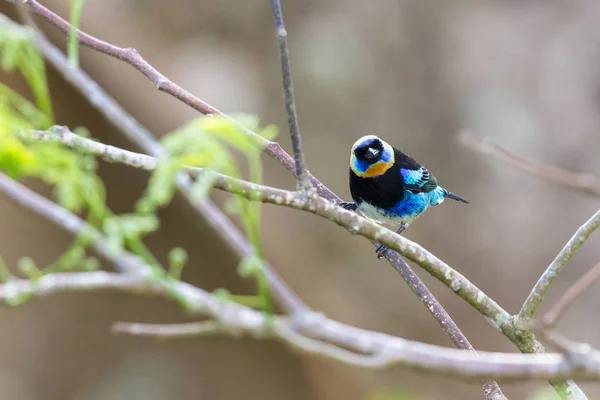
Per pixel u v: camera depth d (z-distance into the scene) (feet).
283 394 48.83
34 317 46.24
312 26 50.08
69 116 41.34
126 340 47.88
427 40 50.21
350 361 8.13
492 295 50.29
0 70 35.70
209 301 8.38
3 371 45.32
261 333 8.21
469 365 8.17
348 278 50.57
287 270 48.42
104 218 8.84
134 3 46.39
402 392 20.36
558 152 49.90
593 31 50.72
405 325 50.57
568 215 50.39
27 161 8.33
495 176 50.47
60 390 46.57
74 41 10.41
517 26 50.72
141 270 8.57
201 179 8.25
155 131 44.52
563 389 13.28
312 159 49.65
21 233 44.32
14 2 14.02
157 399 47.29
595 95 50.37
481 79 50.26
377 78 50.11
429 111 50.31
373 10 50.08
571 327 49.14
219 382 48.96
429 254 13.11
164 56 46.78
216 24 48.85
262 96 49.14
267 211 48.55
